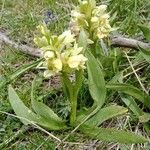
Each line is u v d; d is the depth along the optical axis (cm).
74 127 33
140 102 35
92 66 33
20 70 38
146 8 46
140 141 29
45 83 39
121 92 34
